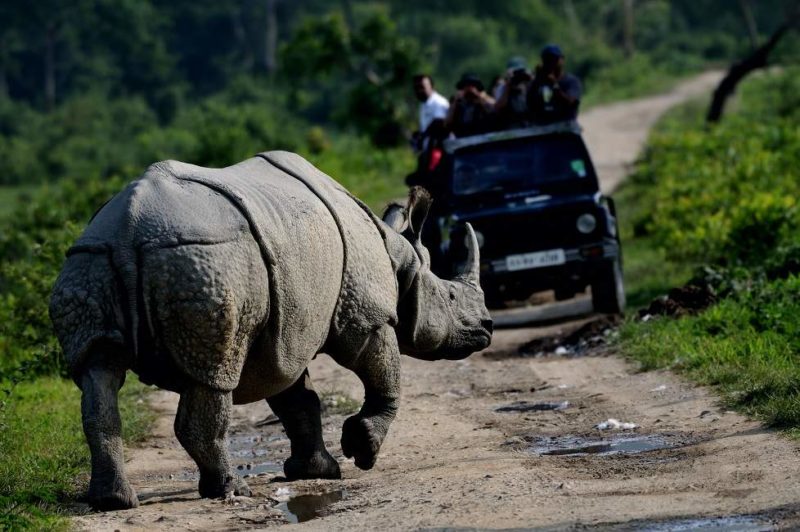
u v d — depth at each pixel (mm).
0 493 28766
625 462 30516
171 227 26047
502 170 61594
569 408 40375
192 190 26875
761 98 195125
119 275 25891
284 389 29828
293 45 170250
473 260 35312
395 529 24656
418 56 169875
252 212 27047
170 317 25938
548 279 59594
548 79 63531
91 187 109000
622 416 37719
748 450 29922
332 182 30891
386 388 31828
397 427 39375
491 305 62156
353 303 30297
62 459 33469
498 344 57094
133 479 33812
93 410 26125
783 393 35156
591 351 51219
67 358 26125
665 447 32375
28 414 40594
